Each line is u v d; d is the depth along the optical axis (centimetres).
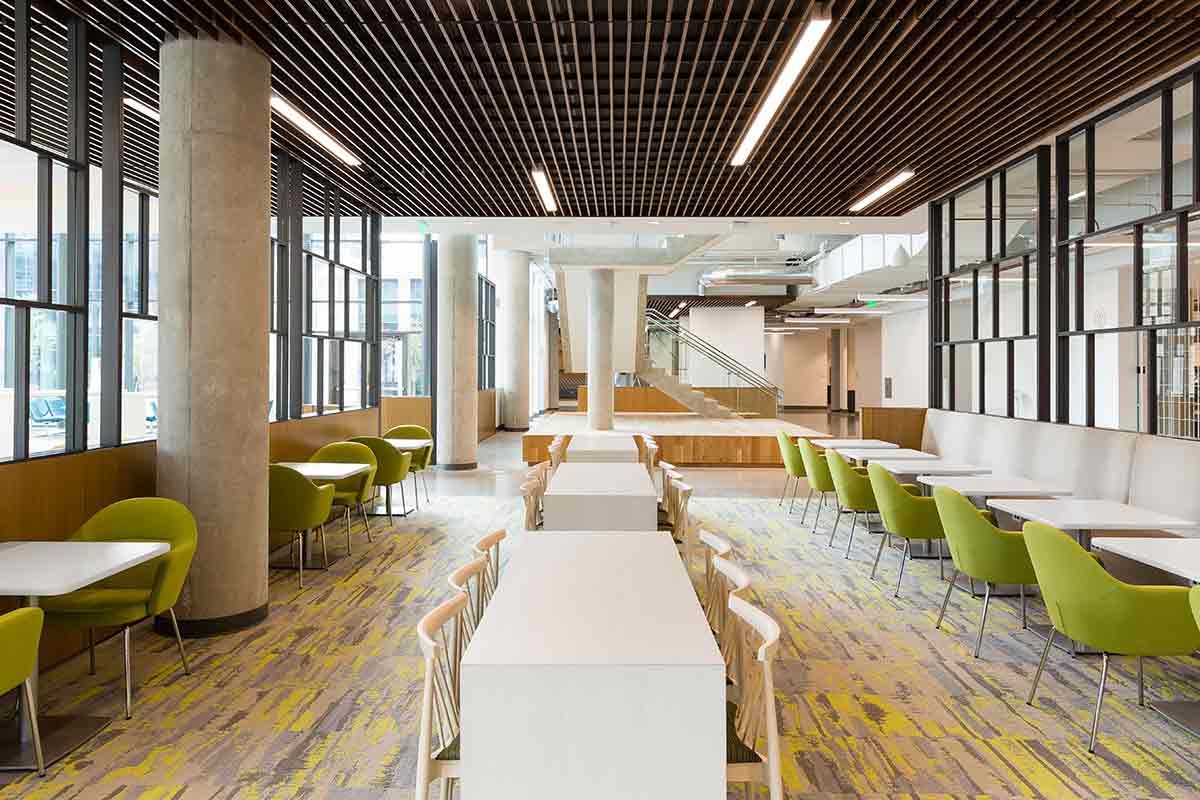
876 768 356
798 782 343
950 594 614
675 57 605
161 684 453
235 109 546
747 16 511
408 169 896
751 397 2023
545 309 2905
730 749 261
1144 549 398
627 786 226
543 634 253
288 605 612
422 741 245
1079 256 761
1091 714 414
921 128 737
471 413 1462
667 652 235
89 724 396
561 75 603
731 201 1062
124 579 477
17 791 334
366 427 1081
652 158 857
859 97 664
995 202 1130
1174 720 400
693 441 1544
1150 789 338
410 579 689
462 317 1447
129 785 339
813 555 780
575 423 1916
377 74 609
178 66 539
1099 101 678
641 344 1981
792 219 1168
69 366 520
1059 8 511
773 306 2455
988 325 1875
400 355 1934
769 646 239
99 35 536
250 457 559
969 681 458
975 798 331
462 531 895
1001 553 482
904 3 504
